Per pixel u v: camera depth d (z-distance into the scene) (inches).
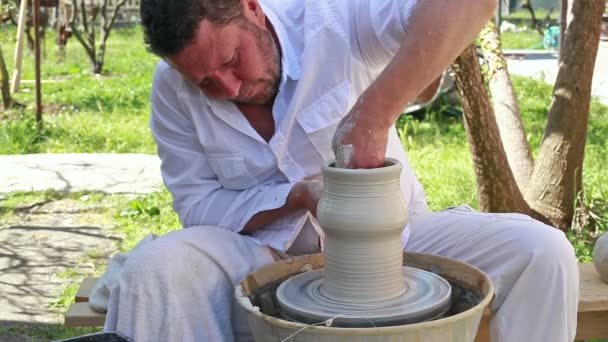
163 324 100.5
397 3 103.3
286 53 106.1
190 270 102.0
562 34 287.4
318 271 101.8
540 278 102.5
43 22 613.6
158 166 299.1
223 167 111.6
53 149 331.0
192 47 94.7
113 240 227.9
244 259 108.0
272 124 110.7
